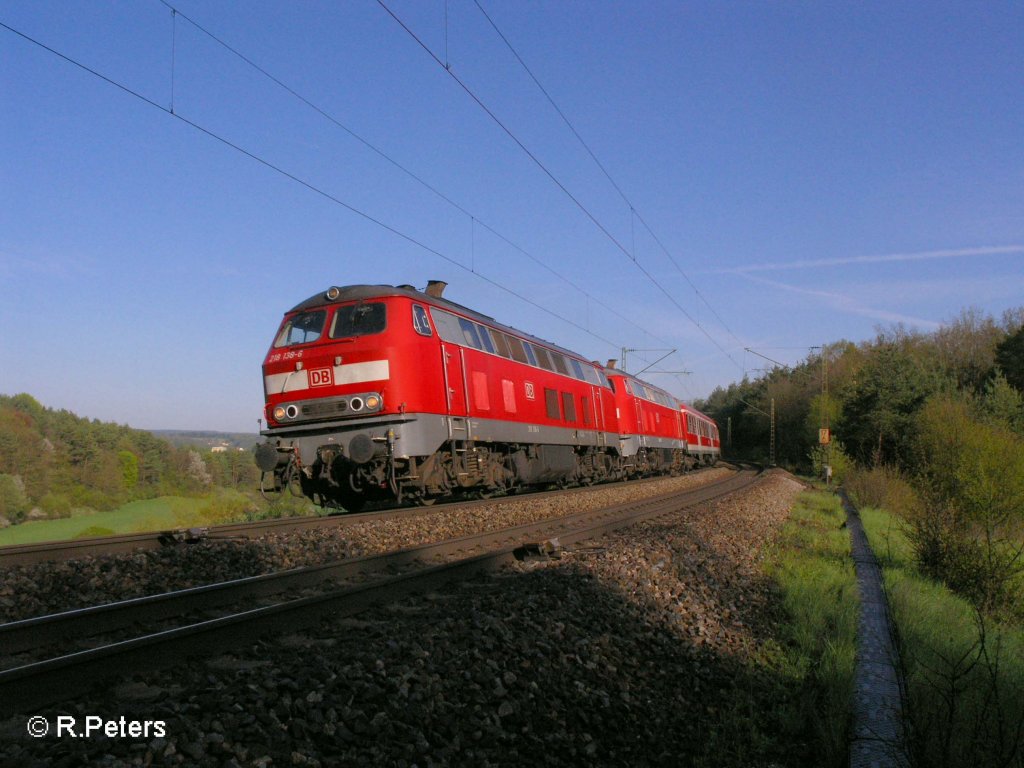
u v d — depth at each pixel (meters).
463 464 16.62
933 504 13.67
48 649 5.82
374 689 4.91
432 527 13.55
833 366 81.69
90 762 3.67
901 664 7.06
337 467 14.64
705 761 5.56
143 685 4.95
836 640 8.13
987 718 6.08
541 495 20.75
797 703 6.78
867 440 53.00
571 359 24.88
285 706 4.51
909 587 11.15
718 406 123.81
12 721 4.27
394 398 14.12
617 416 29.55
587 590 8.70
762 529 17.70
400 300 14.78
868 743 5.64
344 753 4.23
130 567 8.98
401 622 6.79
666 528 14.65
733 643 8.33
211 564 9.52
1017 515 15.83
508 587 8.60
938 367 65.56
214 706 4.39
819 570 12.70
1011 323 69.44
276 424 14.80
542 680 5.88
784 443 83.19
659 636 7.84
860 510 27.11
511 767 4.67
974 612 10.68
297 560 10.20
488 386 17.53
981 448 17.00
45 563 8.76
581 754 5.14
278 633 6.23
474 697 5.30
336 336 14.66
